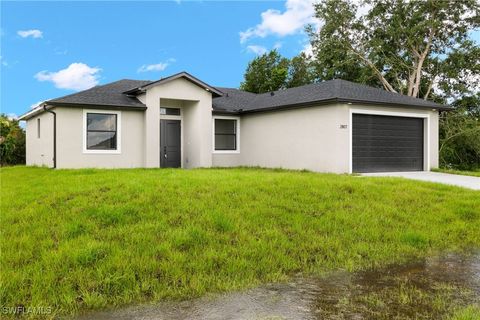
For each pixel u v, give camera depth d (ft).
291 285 13.46
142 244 15.64
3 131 79.87
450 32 88.99
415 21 88.38
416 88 91.30
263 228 18.58
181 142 56.54
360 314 11.21
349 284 13.66
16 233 16.90
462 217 23.20
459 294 12.83
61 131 44.73
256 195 23.89
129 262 13.98
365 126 45.98
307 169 47.32
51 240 15.89
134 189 23.71
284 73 107.96
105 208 19.43
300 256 16.11
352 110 44.42
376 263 16.03
